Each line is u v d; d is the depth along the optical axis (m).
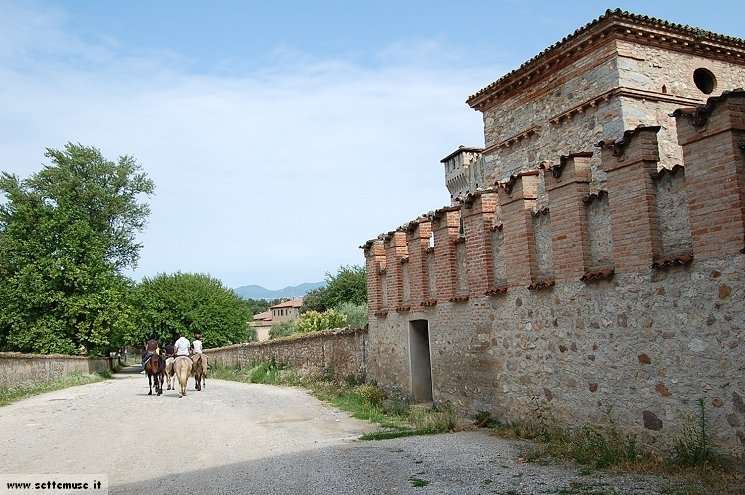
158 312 63.38
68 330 45.78
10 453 12.14
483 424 13.28
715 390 8.08
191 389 29.16
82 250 46.81
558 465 9.13
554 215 11.28
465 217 14.40
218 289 68.88
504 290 12.85
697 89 20.73
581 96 20.80
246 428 14.88
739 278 7.74
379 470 9.34
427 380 17.66
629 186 9.49
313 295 70.69
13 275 45.47
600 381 10.15
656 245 9.09
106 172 57.12
